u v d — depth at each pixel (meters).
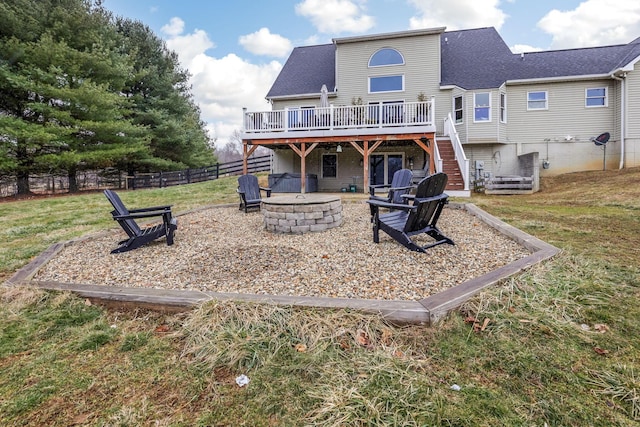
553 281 2.73
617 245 3.85
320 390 1.69
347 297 2.68
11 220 6.93
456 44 15.67
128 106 18.02
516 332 2.11
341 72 14.54
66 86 13.39
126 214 4.26
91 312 2.58
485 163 13.64
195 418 1.56
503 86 13.16
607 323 2.18
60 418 1.58
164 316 2.51
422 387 1.69
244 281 3.06
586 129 12.99
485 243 4.12
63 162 13.89
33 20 12.95
